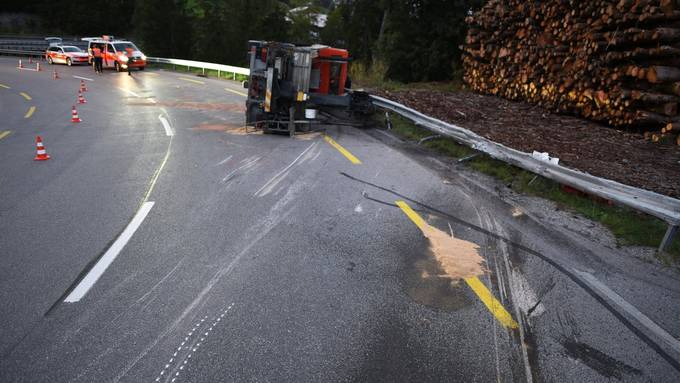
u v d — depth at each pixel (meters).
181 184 7.92
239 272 4.94
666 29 9.78
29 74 28.16
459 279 4.91
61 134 12.10
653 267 5.29
